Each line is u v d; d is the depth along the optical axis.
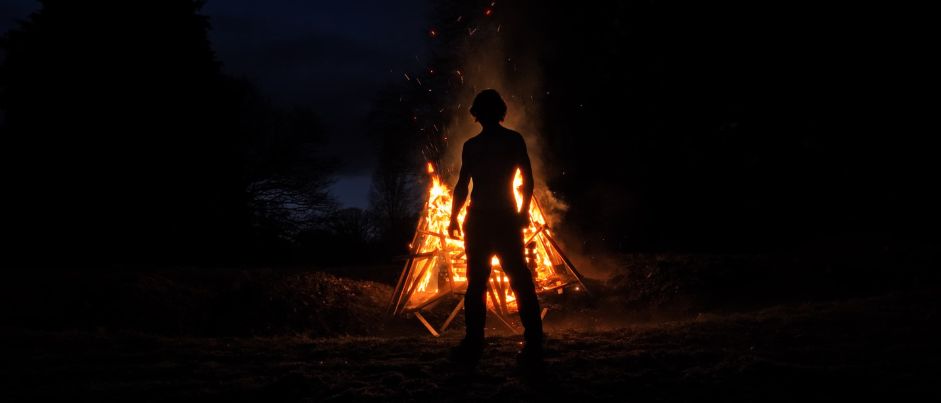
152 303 7.70
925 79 13.02
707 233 15.02
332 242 23.23
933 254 8.17
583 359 4.14
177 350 4.87
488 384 3.69
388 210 27.50
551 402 3.32
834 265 8.16
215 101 24.78
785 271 8.23
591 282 8.55
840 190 13.97
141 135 21.56
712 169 15.45
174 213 21.17
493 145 4.59
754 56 14.57
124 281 8.02
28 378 3.99
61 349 4.91
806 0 13.66
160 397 3.53
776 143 14.63
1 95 21.53
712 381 3.55
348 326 7.75
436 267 8.53
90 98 21.23
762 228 14.45
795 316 5.40
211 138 24.33
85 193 19.84
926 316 4.97
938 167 12.98
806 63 14.02
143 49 22.38
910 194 13.09
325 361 4.39
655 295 8.10
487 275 4.55
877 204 13.43
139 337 5.46
